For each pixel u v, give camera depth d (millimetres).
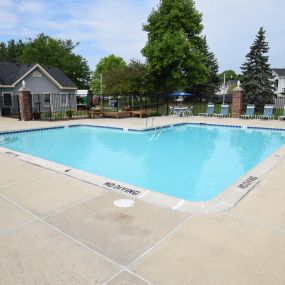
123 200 4164
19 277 2398
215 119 18250
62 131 14078
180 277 2410
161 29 28984
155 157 9305
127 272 2479
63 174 5527
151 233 3178
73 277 2404
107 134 13383
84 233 3174
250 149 10484
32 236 3100
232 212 3762
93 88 61188
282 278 2400
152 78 29297
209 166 8242
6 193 4477
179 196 5965
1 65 24750
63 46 45375
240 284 2320
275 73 40406
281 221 3498
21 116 17469
